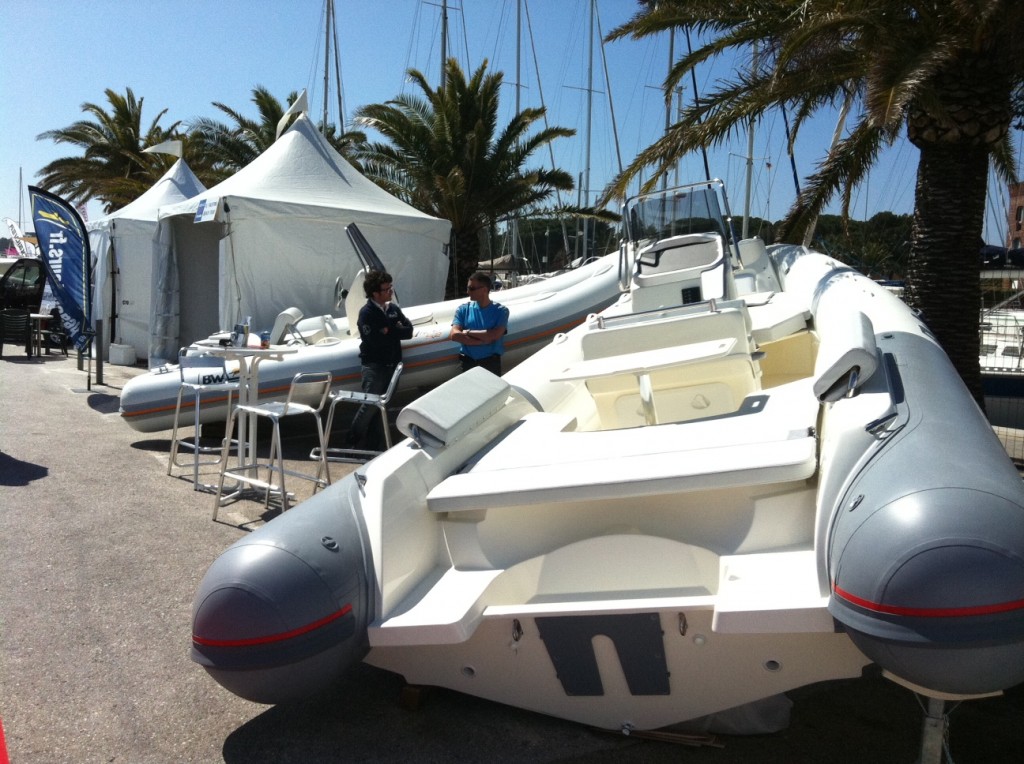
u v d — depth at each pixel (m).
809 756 2.73
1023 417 8.32
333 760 2.78
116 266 14.48
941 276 7.34
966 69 6.88
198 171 26.05
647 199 5.95
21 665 3.40
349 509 2.88
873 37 6.69
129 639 3.65
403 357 7.69
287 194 11.72
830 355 3.13
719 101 7.91
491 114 18.08
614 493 2.72
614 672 2.66
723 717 2.80
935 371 2.95
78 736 2.92
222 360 7.66
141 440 7.89
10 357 15.65
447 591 2.77
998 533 2.07
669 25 8.14
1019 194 15.47
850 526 2.28
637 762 2.72
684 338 3.99
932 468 2.29
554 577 3.04
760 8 7.66
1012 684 2.09
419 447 3.15
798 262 6.17
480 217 18.47
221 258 10.81
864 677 3.29
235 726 3.00
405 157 17.92
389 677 3.35
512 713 3.05
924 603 2.04
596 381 4.08
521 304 8.69
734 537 2.80
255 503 5.75
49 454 7.18
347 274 11.92
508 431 3.66
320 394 7.89
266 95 22.53
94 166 28.66
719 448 2.88
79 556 4.65
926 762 2.32
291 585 2.52
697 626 2.51
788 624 2.27
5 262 20.28
